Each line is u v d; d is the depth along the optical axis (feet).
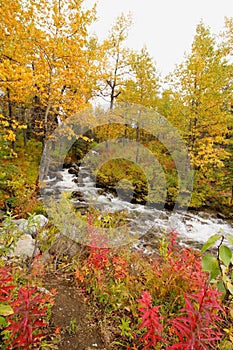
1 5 17.12
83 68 22.44
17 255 8.75
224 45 31.48
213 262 4.32
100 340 5.76
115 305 7.01
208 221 26.04
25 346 4.22
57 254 9.87
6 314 4.18
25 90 18.83
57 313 6.41
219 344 5.13
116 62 32.78
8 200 16.65
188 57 26.76
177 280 7.20
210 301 4.54
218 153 26.84
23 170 25.07
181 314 6.12
